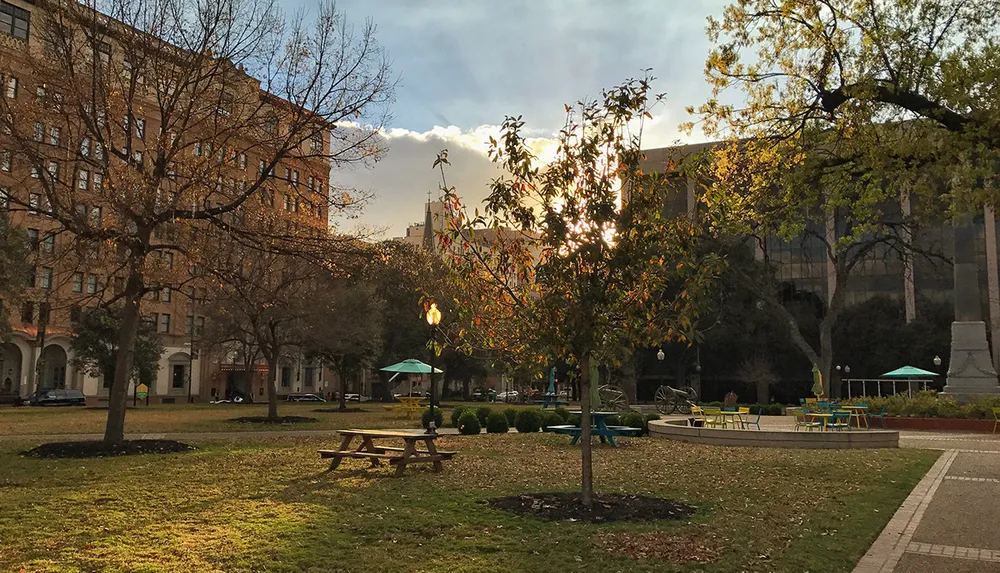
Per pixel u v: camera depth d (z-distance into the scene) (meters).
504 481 11.23
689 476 12.05
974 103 11.41
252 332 30.70
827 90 13.88
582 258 8.12
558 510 8.56
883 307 60.69
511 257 8.85
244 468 12.79
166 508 8.76
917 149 12.23
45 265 16.75
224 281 18.16
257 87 17.41
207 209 16.45
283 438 20.20
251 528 7.57
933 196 14.95
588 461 8.77
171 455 15.02
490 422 22.86
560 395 56.72
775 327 56.62
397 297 51.25
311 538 7.13
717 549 6.84
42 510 8.58
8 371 54.47
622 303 8.39
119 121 16.08
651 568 6.16
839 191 14.84
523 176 8.50
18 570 5.93
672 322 8.36
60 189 15.75
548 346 8.53
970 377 29.36
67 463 13.59
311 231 18.03
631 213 8.26
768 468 13.09
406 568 6.10
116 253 16.64
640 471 12.71
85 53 17.64
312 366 77.12
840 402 28.25
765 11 14.37
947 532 7.88
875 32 12.55
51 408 43.69
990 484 11.34
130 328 16.39
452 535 7.30
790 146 14.50
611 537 7.21
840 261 42.56
